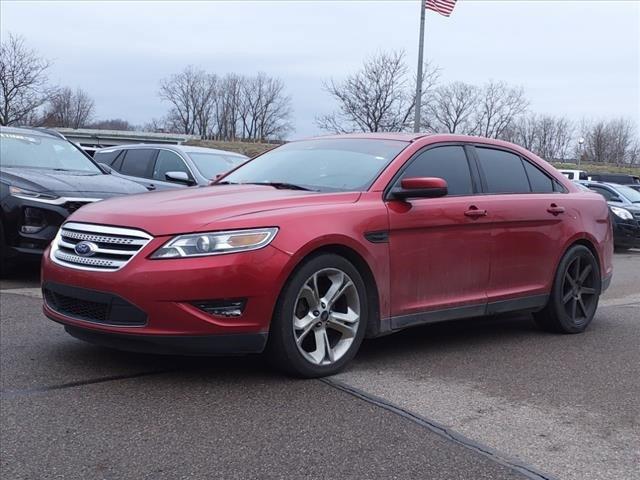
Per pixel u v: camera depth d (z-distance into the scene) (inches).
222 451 133.2
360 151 211.9
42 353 193.0
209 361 189.2
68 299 173.5
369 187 191.8
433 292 200.8
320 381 175.6
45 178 308.0
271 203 175.2
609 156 2684.5
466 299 209.5
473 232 209.6
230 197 180.4
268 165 225.1
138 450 132.7
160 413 151.0
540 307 235.9
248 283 160.2
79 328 169.2
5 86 1398.9
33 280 310.8
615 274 448.5
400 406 160.4
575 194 255.1
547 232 233.9
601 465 133.9
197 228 160.6
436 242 199.6
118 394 161.9
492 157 229.8
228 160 430.9
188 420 147.6
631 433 150.4
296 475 124.6
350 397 164.9
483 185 220.7
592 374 194.1
